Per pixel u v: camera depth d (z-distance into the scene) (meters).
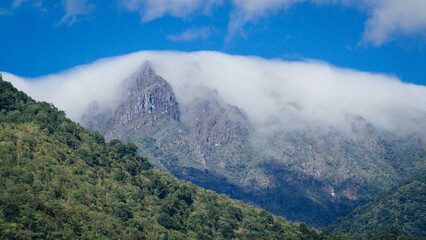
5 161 175.75
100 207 188.00
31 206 160.88
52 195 175.62
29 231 150.50
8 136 191.12
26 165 180.12
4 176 169.12
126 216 191.25
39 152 193.00
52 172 187.75
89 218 174.38
